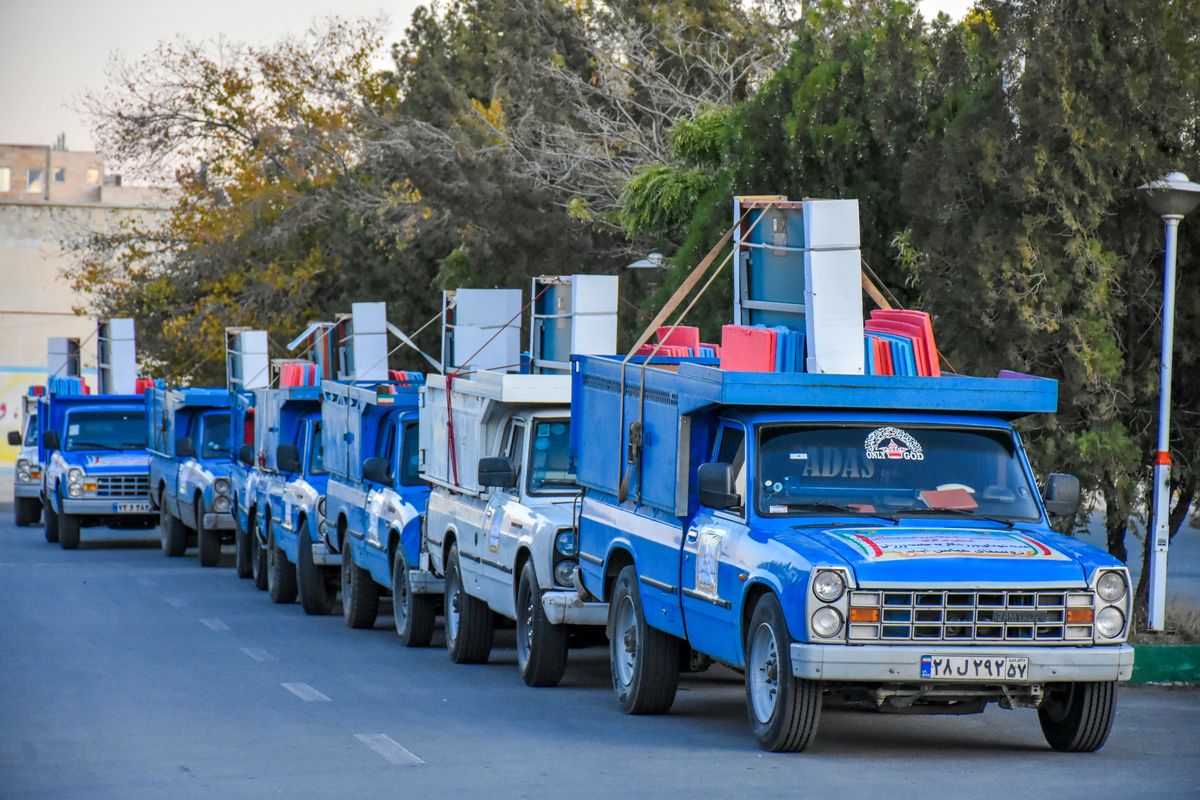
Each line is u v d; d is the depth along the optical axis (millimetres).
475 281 43625
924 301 20078
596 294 20938
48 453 40500
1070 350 19016
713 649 14266
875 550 12805
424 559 21391
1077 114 19141
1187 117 19359
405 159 44188
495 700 16938
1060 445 19219
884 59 23766
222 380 59781
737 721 15609
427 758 13445
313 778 12578
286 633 23328
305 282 56125
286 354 55750
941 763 13219
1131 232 19781
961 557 12820
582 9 51375
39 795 11984
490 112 46938
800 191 24078
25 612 25344
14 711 16031
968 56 23172
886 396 14039
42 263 100438
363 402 23578
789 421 14094
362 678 18609
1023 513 14023
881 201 23375
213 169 60562
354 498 23922
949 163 19406
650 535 15398
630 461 15703
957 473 14070
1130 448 19203
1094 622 12875
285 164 57375
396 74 58500
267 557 29312
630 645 16109
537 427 18516
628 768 12938
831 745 14172
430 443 21594
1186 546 38281
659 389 15227
